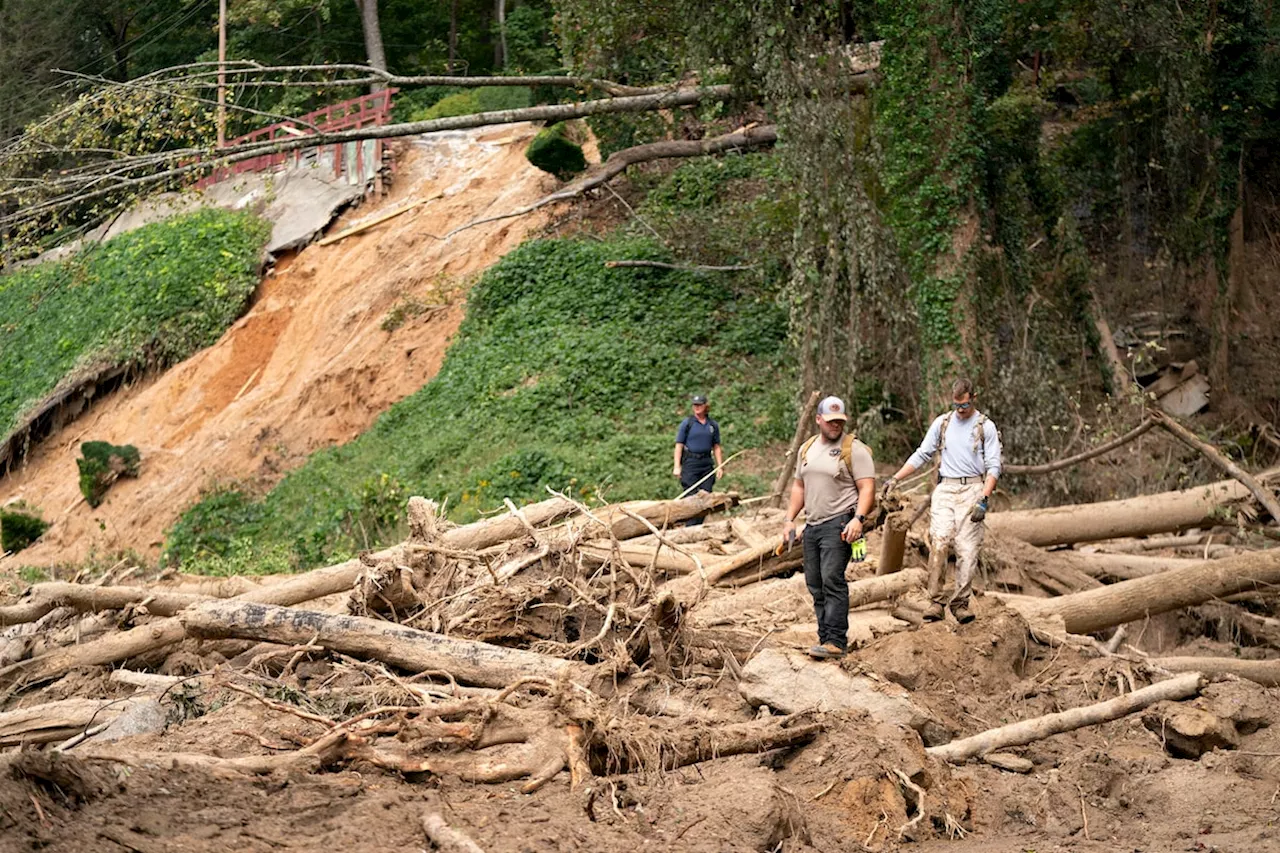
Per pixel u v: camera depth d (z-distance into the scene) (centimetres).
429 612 963
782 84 1931
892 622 1034
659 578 1185
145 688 986
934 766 727
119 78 4419
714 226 2558
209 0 4266
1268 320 2175
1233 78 2116
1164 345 2119
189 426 3017
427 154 3459
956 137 1877
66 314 3584
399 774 638
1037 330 1912
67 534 2759
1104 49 2105
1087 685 898
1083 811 719
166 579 1449
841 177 1936
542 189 2962
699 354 2303
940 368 1870
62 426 3350
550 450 2086
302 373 2869
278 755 627
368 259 3077
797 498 890
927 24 1877
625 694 829
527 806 612
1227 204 2114
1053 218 2052
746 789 634
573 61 2298
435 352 2614
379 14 4578
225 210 3609
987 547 1222
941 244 1875
